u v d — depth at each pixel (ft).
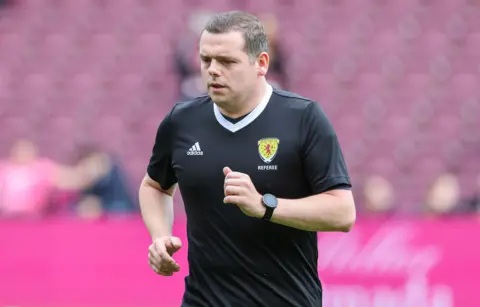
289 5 203.21
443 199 120.37
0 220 97.60
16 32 201.57
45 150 177.06
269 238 46.78
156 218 50.96
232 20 45.52
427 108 181.88
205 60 45.70
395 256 93.61
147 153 174.60
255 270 46.98
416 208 141.49
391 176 168.25
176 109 49.29
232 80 45.27
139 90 188.24
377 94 185.26
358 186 155.74
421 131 177.58
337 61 191.72
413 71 189.47
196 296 48.37
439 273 93.15
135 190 164.04
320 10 201.98
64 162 174.91
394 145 174.70
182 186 48.39
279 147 46.52
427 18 199.41
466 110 181.68
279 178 46.60
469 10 200.34
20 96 188.96
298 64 190.70
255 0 203.41
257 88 46.83
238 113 47.09
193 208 48.14
